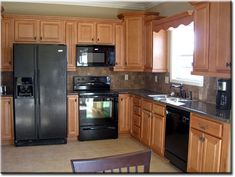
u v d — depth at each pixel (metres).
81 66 5.14
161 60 4.91
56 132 4.74
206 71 3.24
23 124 4.60
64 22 5.01
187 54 4.43
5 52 4.78
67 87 5.18
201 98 3.96
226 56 2.89
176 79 4.62
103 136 5.05
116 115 5.09
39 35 4.90
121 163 1.58
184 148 3.34
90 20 5.14
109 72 5.65
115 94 5.06
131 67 5.30
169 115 3.70
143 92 5.11
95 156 4.13
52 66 4.61
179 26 4.02
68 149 4.48
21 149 4.47
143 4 5.58
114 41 5.31
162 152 3.92
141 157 1.62
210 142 2.86
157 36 4.86
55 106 4.70
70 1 5.35
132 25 5.23
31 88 4.58
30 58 4.52
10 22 4.76
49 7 5.29
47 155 4.18
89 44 5.16
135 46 5.23
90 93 4.93
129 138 5.14
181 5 4.48
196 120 3.10
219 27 2.99
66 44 5.05
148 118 4.37
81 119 4.93
